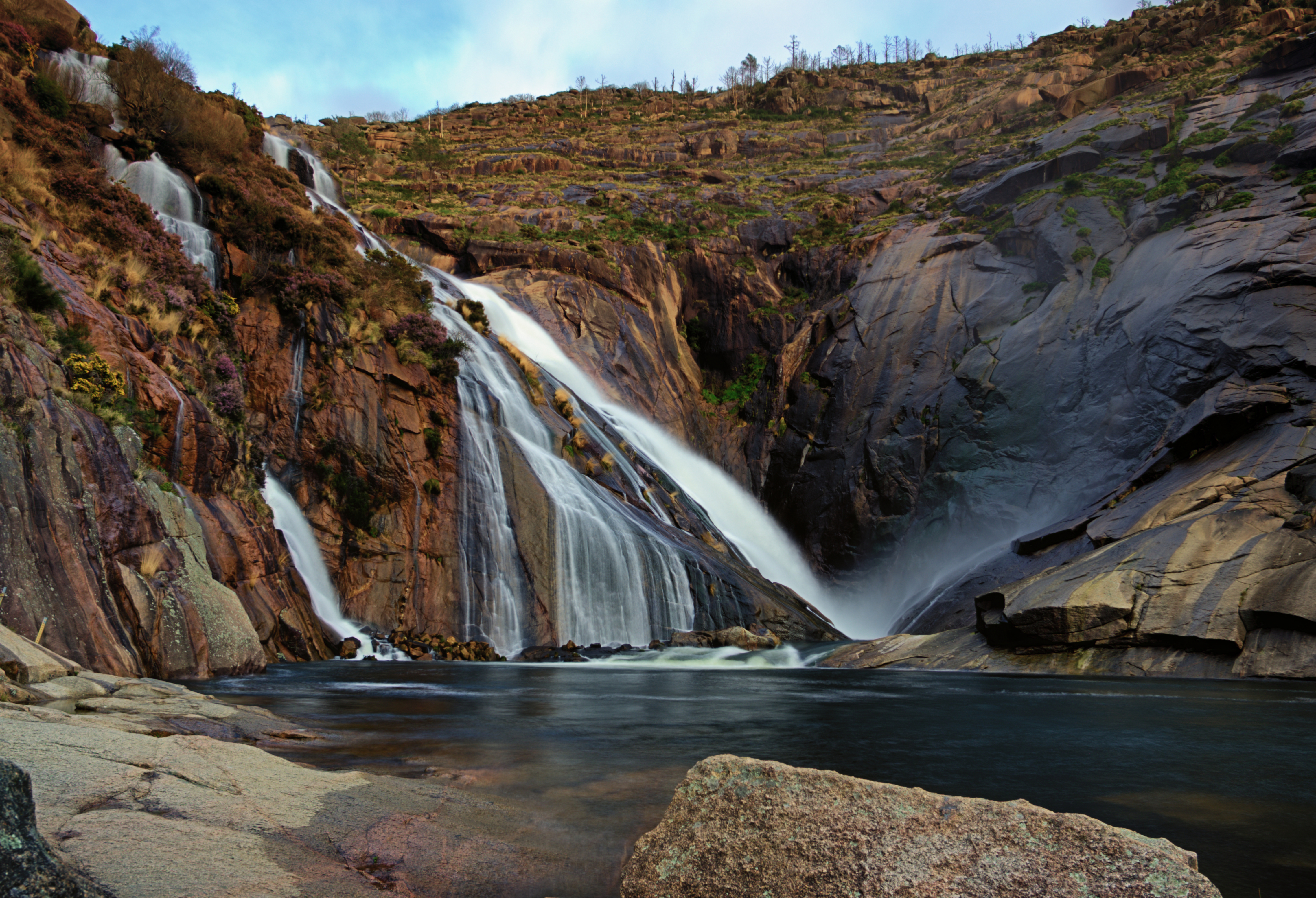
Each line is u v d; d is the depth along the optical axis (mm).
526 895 4859
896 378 57062
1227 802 7398
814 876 4023
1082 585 24062
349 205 64688
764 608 40281
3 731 6168
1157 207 53125
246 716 10594
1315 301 39219
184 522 20391
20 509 13773
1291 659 19969
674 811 4688
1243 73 68812
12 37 35906
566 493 38750
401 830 5680
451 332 42750
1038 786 8047
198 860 4469
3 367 15086
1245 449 29641
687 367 69938
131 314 26469
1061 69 110125
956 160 94250
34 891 2645
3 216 23266
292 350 34188
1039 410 48531
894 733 11391
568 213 78250
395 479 34062
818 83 150625
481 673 22531
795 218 79688
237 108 48312
